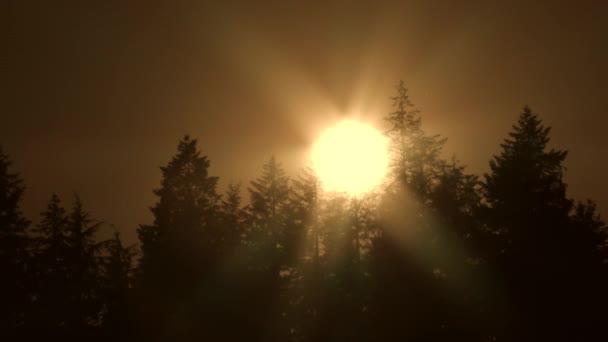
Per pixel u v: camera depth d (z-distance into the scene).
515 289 19.44
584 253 19.70
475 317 19.97
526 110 22.20
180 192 24.50
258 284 23.52
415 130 25.67
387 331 20.30
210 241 23.80
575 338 18.38
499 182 21.08
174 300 21.31
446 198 22.45
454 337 19.73
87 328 23.73
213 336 21.11
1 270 23.16
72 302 25.08
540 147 21.70
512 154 21.86
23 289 23.89
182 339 20.73
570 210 20.70
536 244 19.72
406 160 25.08
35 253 25.45
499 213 20.78
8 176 23.95
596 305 18.52
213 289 22.03
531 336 18.73
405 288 20.53
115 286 23.94
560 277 18.92
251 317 22.41
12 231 23.66
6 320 23.03
